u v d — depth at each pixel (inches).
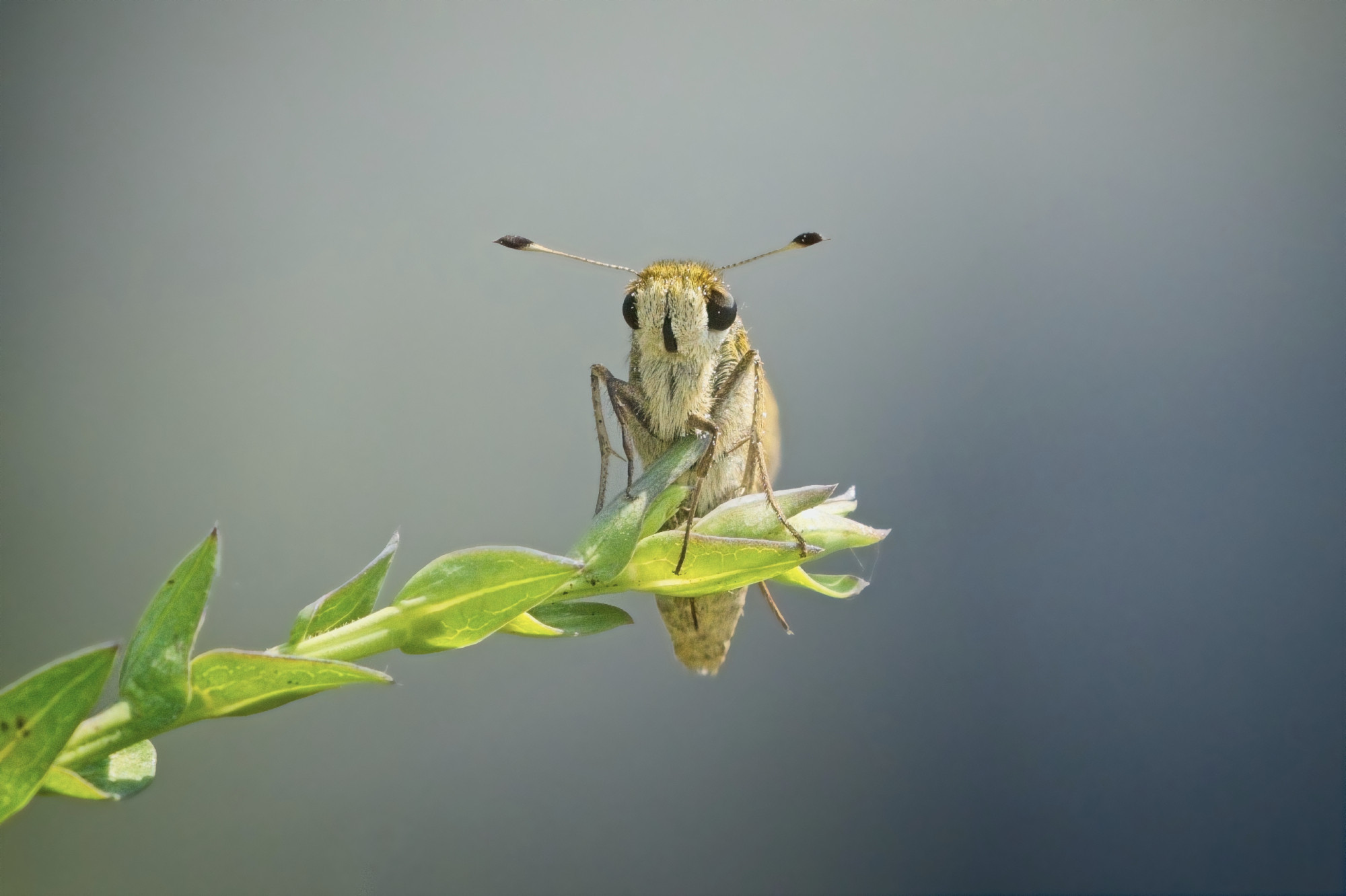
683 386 4.7
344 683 4.2
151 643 4.1
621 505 4.4
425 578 4.3
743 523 4.4
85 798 4.1
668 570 4.4
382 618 4.2
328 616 4.3
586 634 4.4
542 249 4.7
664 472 4.4
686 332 4.7
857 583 4.5
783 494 4.5
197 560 4.1
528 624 4.4
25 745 3.8
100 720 4.1
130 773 4.2
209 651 4.1
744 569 4.4
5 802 3.8
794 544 4.4
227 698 4.2
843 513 4.5
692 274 4.7
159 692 4.1
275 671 4.2
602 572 4.4
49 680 3.8
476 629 4.3
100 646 3.9
